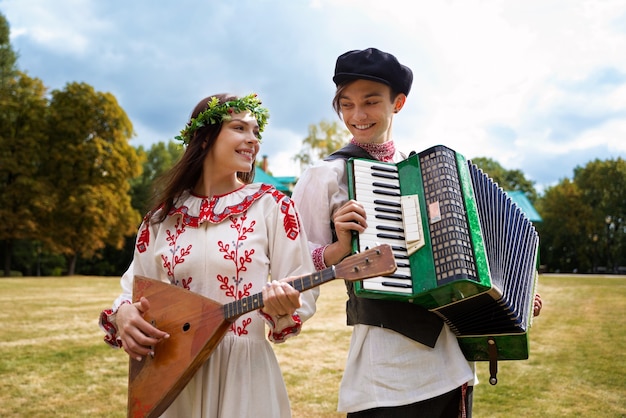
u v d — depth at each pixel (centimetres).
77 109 3250
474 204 227
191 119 251
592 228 5269
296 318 210
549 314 1126
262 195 240
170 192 244
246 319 226
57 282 2195
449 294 215
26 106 3291
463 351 252
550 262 5481
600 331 879
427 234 219
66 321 977
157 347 218
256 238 231
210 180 245
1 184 3241
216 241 231
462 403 240
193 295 217
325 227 255
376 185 229
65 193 3234
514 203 286
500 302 226
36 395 501
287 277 207
